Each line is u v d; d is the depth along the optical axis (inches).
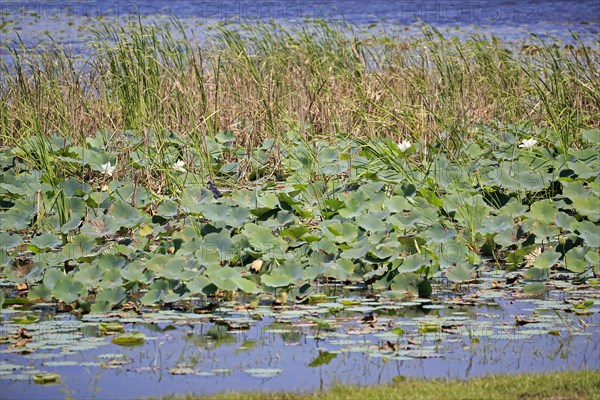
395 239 577.6
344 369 402.9
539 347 433.1
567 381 380.8
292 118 921.5
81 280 504.7
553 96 927.7
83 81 952.9
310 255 554.9
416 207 614.5
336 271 531.8
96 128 904.9
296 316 479.8
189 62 961.5
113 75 916.0
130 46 965.8
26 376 390.0
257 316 482.0
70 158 778.8
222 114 938.7
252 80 951.6
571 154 731.4
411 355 419.2
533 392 369.4
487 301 510.3
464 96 940.6
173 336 450.6
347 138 847.7
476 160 768.3
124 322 471.8
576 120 854.5
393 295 513.7
